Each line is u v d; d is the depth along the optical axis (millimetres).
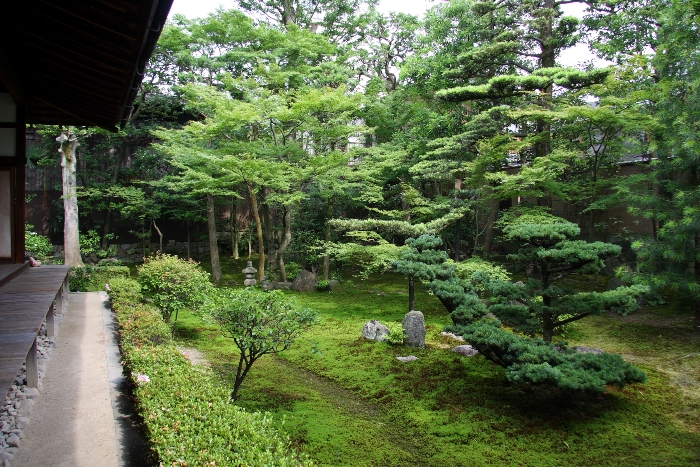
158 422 3250
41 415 4129
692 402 6152
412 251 9305
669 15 8805
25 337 3717
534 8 12953
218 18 16516
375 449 4863
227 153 13523
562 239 6426
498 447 4984
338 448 4848
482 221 16875
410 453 4859
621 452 4902
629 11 12695
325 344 8680
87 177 17875
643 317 10461
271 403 5871
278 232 16719
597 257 5953
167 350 5055
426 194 16359
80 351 5973
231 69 16703
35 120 8062
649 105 11141
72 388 4754
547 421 5566
